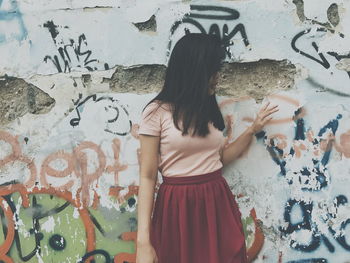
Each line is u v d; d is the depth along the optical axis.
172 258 2.18
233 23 2.36
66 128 2.44
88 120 2.43
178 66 2.09
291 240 2.45
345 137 2.40
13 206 2.47
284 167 2.43
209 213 2.14
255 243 2.46
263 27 2.36
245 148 2.43
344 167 2.42
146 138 2.14
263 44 2.37
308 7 2.35
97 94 2.42
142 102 2.41
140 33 2.38
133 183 2.44
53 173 2.46
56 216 2.47
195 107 2.09
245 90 2.42
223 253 2.19
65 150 2.44
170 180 2.16
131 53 2.39
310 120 2.40
